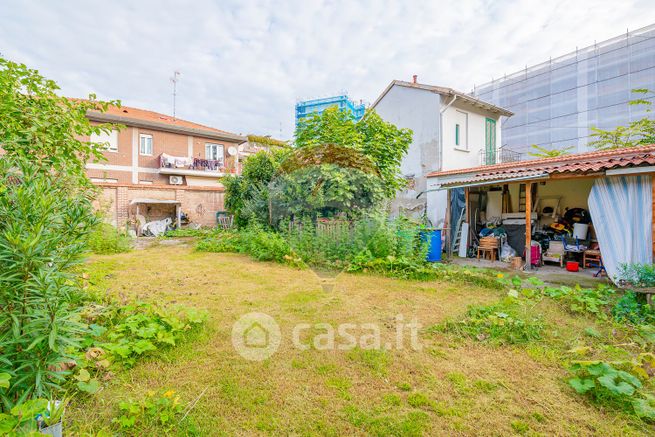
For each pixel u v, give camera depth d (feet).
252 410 6.00
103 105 12.19
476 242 27.22
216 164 64.49
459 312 11.55
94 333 6.39
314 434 5.39
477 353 8.48
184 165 60.03
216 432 5.38
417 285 15.72
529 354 8.39
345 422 5.70
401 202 38.55
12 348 5.24
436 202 32.04
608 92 61.77
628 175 16.30
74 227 6.04
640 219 15.96
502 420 5.80
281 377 7.16
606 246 16.90
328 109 13.83
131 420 5.28
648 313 11.02
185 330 9.27
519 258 21.61
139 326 9.05
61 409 4.84
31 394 5.25
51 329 4.99
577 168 17.58
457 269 18.19
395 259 17.66
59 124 10.66
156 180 57.93
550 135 69.05
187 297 13.17
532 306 11.85
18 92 10.21
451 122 40.96
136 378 6.91
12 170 6.45
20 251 4.78
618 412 6.01
